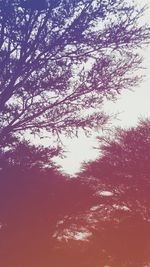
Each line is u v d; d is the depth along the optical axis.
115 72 15.97
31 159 17.56
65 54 15.61
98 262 32.75
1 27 15.00
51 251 31.52
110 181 32.16
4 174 19.56
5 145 16.28
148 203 32.06
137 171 32.06
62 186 30.81
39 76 15.52
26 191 25.17
